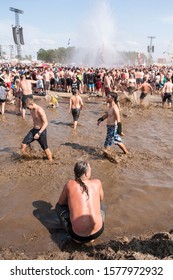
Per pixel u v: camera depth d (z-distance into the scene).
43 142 7.58
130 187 6.39
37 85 19.58
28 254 4.29
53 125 11.86
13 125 11.76
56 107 16.11
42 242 4.57
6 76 16.70
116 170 7.26
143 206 5.65
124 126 12.02
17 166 7.39
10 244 4.50
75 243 4.55
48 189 6.21
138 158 8.10
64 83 22.27
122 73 21.92
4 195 5.94
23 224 5.01
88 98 19.36
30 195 5.96
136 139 10.06
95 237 4.46
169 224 5.11
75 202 4.46
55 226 4.98
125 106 16.48
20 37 46.34
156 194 6.12
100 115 14.21
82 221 4.36
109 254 4.07
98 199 4.61
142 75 23.34
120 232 4.84
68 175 6.90
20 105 14.11
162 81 23.66
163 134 10.86
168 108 16.47
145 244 4.29
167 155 8.45
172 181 6.72
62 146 9.07
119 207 5.58
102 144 9.42
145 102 17.89
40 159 7.89
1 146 9.00
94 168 7.35
